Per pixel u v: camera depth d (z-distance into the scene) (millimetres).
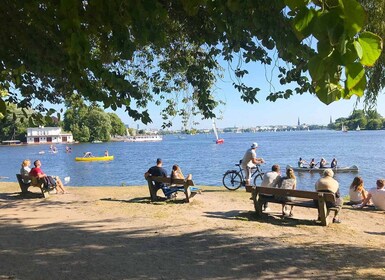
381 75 5707
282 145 98500
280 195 9781
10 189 15695
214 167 45469
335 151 69125
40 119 4840
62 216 10484
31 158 74750
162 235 8453
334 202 9172
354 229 9031
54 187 14000
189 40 5152
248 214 10445
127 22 2887
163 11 2986
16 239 8172
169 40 5691
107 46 3453
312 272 6219
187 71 6039
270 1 3021
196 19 4328
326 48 1332
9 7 3672
